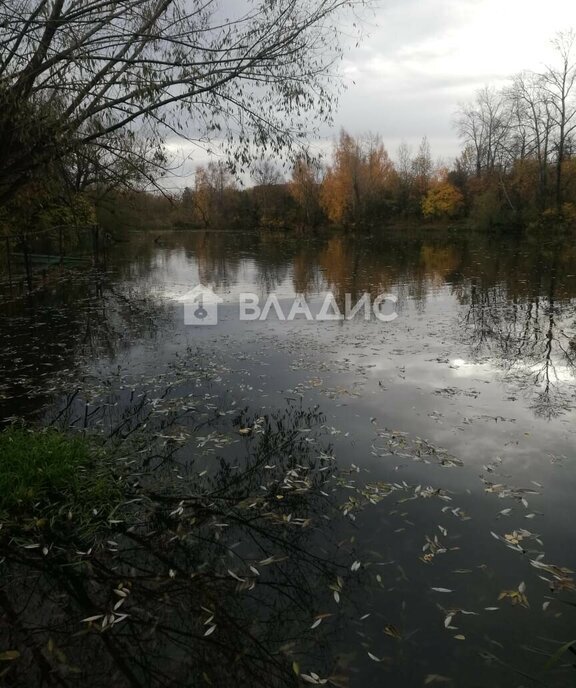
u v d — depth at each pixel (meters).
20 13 4.55
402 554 3.23
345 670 2.41
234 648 2.57
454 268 18.61
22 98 4.65
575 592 2.87
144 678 2.40
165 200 6.02
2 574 3.12
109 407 5.61
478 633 2.60
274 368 6.92
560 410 5.38
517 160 35.00
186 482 4.12
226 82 5.11
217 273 18.48
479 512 3.64
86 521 3.56
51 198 6.51
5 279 15.02
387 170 51.84
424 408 5.49
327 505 3.79
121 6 4.78
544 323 9.45
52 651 2.56
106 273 18.38
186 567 3.17
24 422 5.03
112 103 4.94
